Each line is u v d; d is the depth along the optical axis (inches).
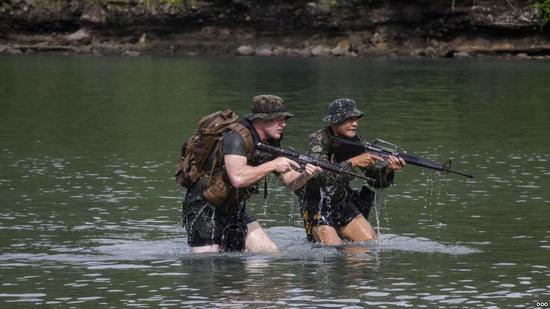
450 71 3693.4
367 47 4889.3
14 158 1450.5
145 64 4175.7
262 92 2755.9
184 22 5093.5
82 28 5201.8
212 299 671.8
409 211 1040.8
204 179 828.6
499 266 777.6
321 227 879.7
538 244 869.2
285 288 700.0
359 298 674.2
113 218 999.6
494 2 4682.6
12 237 901.8
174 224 968.9
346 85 3019.2
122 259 807.7
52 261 799.7
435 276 740.0
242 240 842.2
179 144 1627.7
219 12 5044.3
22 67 3927.2
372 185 897.5
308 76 3432.6
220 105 2365.9
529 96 2628.0
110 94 2706.7
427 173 1312.7
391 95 2650.1
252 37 5064.0
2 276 746.2
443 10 4749.0
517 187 1196.5
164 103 2425.0
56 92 2775.6
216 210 829.2
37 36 5236.2
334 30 4968.0
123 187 1198.9
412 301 666.2
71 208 1054.4
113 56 4867.1
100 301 670.5
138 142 1654.8
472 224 967.0
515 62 4320.9
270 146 821.9
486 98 2568.9
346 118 872.9
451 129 1846.7
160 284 716.0
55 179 1255.5
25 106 2345.0
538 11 4598.9
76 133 1784.0
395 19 4849.9
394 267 772.6
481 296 681.0
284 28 5024.6
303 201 895.1
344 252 835.4
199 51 5073.8
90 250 844.6
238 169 805.2
